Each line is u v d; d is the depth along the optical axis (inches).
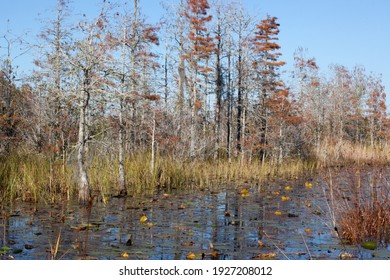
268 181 731.4
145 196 517.0
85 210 407.5
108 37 479.5
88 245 273.4
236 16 1024.2
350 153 1212.5
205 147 890.1
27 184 470.0
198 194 545.3
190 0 1005.8
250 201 490.6
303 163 1059.9
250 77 1041.5
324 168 1040.2
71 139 566.3
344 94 1870.1
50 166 492.4
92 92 457.4
